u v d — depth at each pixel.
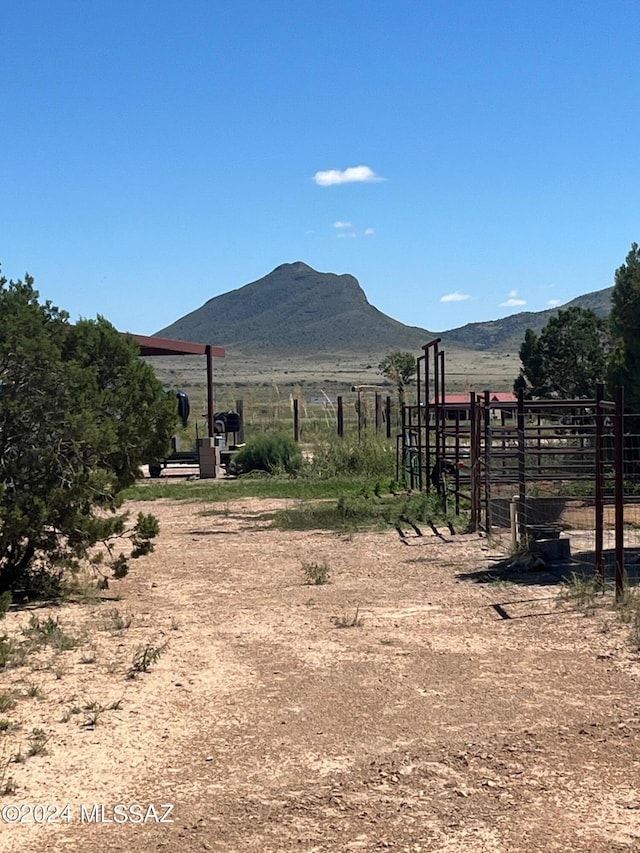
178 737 6.51
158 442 13.59
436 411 20.62
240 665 8.31
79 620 10.20
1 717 6.89
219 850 4.92
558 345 34.34
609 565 12.50
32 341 10.75
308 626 9.81
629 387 20.08
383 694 7.42
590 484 19.95
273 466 28.55
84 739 6.46
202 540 16.53
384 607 10.70
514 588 11.52
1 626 9.82
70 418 10.88
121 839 5.04
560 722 6.73
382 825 5.18
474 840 5.00
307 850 4.91
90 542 11.41
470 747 6.27
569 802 5.45
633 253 20.84
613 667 8.05
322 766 5.98
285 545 15.74
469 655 8.53
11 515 10.59
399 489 23.41
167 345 30.14
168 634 9.52
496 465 21.50
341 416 34.66
